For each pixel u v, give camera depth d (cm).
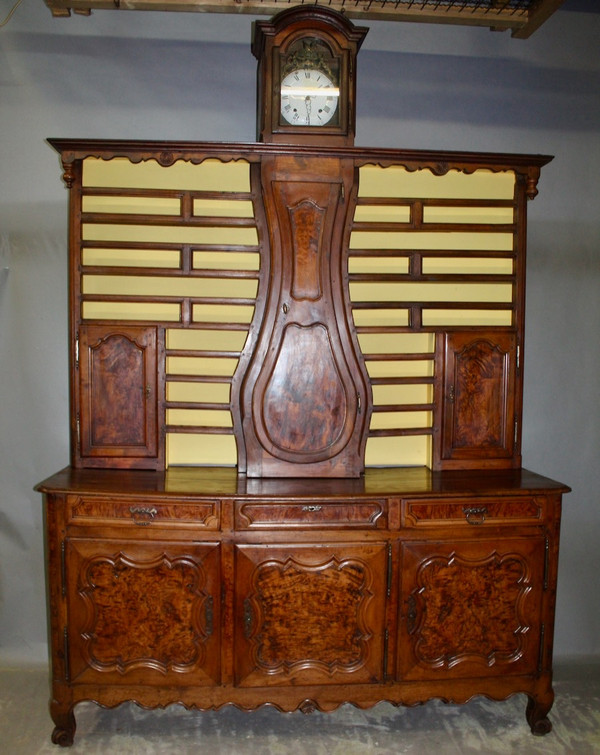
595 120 284
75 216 236
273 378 240
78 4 251
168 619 217
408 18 263
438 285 264
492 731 232
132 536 215
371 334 264
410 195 261
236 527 216
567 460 291
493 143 280
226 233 255
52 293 266
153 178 251
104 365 241
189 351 243
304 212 238
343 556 218
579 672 276
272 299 239
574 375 288
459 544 222
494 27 271
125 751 216
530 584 226
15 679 258
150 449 245
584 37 283
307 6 224
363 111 274
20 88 261
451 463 254
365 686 222
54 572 215
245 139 268
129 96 264
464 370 251
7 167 262
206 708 219
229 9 255
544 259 284
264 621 218
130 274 239
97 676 216
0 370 267
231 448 261
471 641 225
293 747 221
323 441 243
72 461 245
